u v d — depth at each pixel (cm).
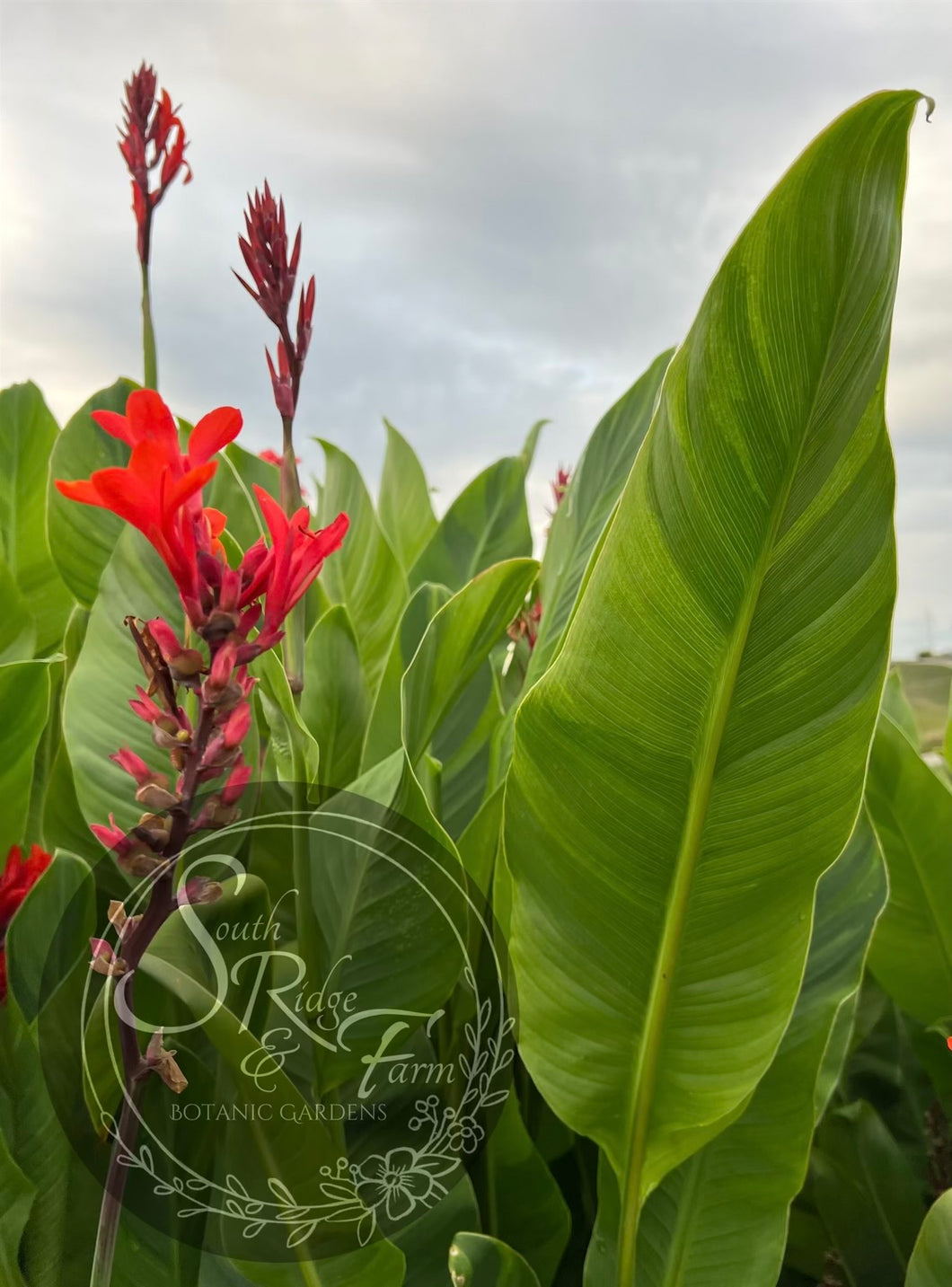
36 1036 78
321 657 111
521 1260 82
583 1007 82
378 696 111
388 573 165
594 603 72
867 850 103
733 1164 91
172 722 54
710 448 65
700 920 79
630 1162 85
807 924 77
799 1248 133
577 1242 125
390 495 232
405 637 128
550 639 127
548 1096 83
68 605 158
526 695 76
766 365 62
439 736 134
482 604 102
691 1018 80
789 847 75
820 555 67
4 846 99
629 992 81
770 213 59
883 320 61
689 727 73
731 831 76
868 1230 122
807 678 71
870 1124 128
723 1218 90
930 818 117
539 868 80
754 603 68
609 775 76
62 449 119
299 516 64
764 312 61
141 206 134
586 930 81
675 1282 90
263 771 99
